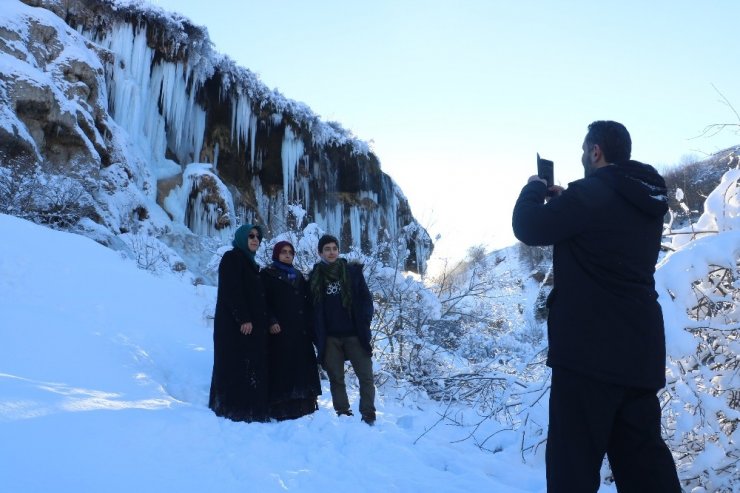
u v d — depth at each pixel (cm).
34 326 519
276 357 537
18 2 1504
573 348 253
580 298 257
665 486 248
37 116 1330
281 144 2328
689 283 348
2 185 1083
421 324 795
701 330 366
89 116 1462
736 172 397
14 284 638
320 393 548
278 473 343
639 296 256
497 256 874
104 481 282
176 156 1988
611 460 265
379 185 2684
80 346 516
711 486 342
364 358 541
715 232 404
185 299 822
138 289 765
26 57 1408
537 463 430
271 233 1088
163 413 407
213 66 2052
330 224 2511
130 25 1803
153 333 650
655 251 268
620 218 258
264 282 552
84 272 736
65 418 343
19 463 277
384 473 373
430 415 562
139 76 1805
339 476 362
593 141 280
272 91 2266
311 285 554
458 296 843
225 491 301
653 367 252
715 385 365
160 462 321
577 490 244
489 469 420
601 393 248
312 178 2455
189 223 1881
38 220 1092
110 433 340
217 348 508
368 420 525
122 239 1220
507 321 848
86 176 1367
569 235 260
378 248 827
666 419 377
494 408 500
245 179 2323
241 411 491
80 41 1608
